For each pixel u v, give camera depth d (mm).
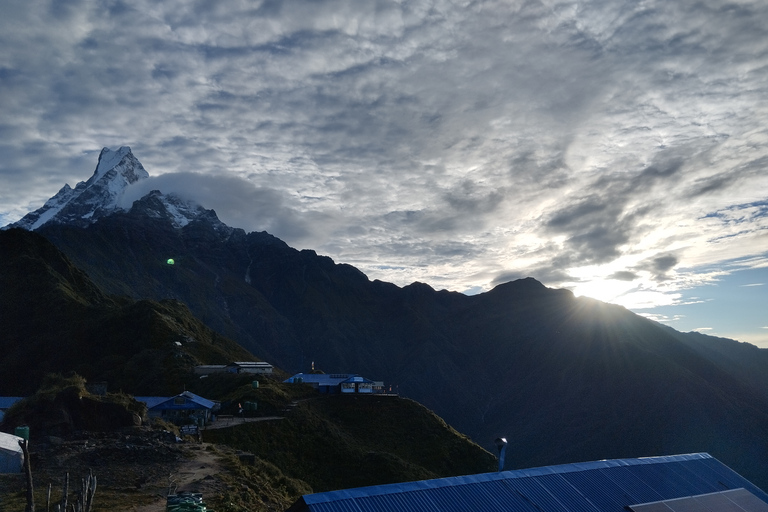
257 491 36969
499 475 24703
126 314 135875
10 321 137750
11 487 31234
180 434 55031
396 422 89625
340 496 20234
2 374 119438
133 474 35406
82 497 21094
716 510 27562
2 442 36906
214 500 30906
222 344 151250
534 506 22984
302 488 46406
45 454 37969
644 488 27438
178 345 120812
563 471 26688
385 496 20859
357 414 90688
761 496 30375
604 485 26547
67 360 122812
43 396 48531
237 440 66875
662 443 193125
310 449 71375
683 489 28422
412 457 79250
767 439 187625
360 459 71125
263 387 92188
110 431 47156
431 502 21344
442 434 87312
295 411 81312
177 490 32562
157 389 102688
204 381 104438
